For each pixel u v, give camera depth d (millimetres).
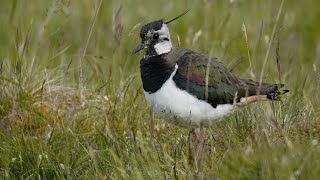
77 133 11898
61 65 14375
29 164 11133
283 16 15883
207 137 11820
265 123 11516
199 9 17938
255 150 9930
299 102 12305
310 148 9578
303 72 14992
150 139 11211
